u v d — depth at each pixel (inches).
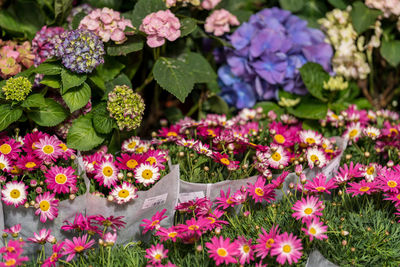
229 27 110.6
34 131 77.5
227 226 76.0
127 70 101.8
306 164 84.1
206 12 108.0
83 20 88.8
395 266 67.2
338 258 66.7
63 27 100.5
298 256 61.6
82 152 88.5
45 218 67.6
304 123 103.9
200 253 68.0
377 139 92.5
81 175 74.7
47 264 63.0
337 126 99.0
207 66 104.2
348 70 113.0
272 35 107.1
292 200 79.3
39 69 83.0
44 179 75.2
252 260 67.2
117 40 88.7
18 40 101.8
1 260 69.0
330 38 112.6
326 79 108.0
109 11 88.8
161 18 88.7
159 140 87.8
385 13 108.3
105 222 66.1
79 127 86.0
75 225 66.1
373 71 121.2
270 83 109.4
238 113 115.3
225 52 110.5
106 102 88.9
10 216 69.5
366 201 78.5
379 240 68.4
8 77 90.0
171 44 102.2
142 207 72.6
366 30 114.2
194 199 76.7
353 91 115.6
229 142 82.9
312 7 119.7
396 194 73.2
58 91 88.6
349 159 89.0
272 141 90.9
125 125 84.4
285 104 109.3
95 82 86.1
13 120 78.9
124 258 68.2
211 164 85.0
